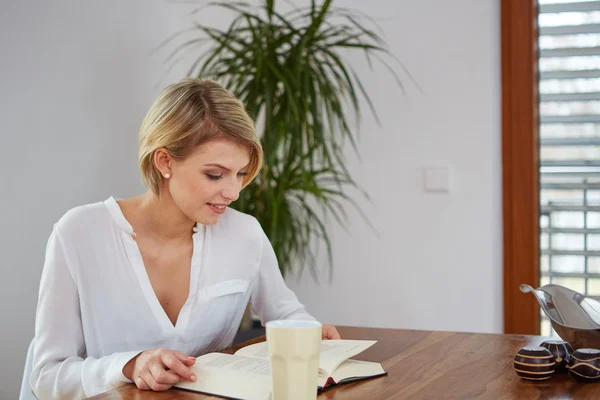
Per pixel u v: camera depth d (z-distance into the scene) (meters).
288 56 2.63
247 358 1.23
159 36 3.07
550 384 1.13
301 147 2.55
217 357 1.25
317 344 0.93
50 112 2.61
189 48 3.17
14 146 2.49
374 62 2.96
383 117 2.96
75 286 1.39
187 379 1.13
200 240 1.50
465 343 1.45
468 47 2.85
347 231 3.01
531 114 2.80
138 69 2.97
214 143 1.31
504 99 2.82
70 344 1.35
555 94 2.84
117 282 1.42
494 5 2.82
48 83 2.60
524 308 2.81
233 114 1.33
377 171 2.97
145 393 1.08
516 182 2.81
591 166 2.81
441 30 2.88
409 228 2.93
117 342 1.43
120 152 2.90
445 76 2.88
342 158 3.01
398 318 2.95
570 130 2.83
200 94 1.34
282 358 0.92
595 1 2.79
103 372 1.17
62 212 2.66
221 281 1.52
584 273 2.83
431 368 1.24
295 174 2.68
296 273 3.07
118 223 1.43
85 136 2.74
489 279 2.84
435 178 2.89
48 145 2.61
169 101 1.34
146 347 1.45
